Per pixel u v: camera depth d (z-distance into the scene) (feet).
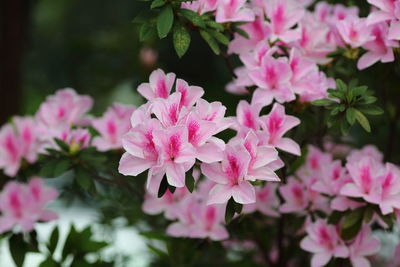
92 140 5.69
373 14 5.16
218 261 6.12
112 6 12.92
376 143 6.57
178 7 5.07
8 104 7.30
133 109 5.67
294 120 5.05
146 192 5.80
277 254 6.09
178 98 4.74
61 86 10.67
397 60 5.39
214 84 10.10
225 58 5.42
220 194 4.77
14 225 5.69
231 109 8.21
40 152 5.65
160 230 6.15
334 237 5.33
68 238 5.76
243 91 5.77
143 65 7.75
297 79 5.22
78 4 12.88
